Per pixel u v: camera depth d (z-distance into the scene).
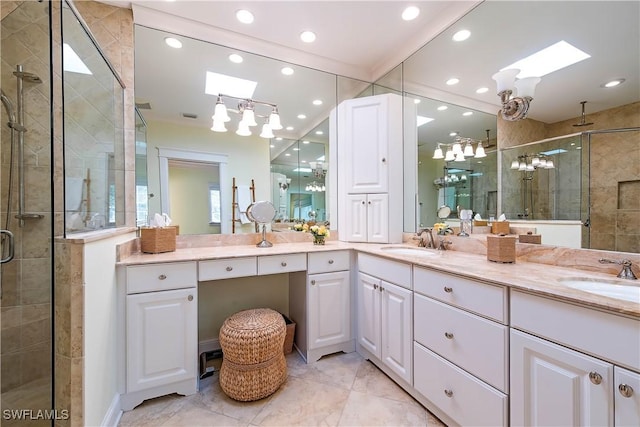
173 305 1.67
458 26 1.95
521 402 1.09
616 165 1.26
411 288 1.66
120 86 1.89
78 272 1.18
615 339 0.84
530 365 1.06
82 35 1.47
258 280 2.45
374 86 2.80
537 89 1.56
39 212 1.32
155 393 1.63
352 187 2.55
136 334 1.58
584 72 1.38
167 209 2.20
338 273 2.18
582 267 1.36
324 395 1.69
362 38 2.23
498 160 1.79
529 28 1.62
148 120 2.13
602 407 0.87
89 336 1.23
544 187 1.53
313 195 2.71
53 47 1.34
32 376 1.22
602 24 1.33
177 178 2.23
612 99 1.28
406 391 1.72
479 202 1.91
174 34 2.05
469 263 1.52
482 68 1.88
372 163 2.48
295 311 2.34
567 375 0.95
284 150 2.61
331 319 2.15
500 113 1.78
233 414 1.54
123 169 1.92
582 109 1.38
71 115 1.39
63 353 1.18
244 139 2.47
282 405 1.61
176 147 2.23
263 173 2.54
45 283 1.23
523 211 1.63
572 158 1.41
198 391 1.75
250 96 2.47
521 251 1.61
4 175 1.34
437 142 2.21
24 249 1.28
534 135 1.58
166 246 1.95
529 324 1.07
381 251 1.99
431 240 2.18
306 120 2.67
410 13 1.94
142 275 1.60
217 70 2.30
